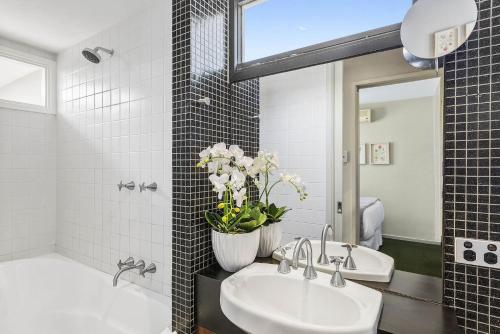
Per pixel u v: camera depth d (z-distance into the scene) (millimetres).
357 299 942
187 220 1303
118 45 1854
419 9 953
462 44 909
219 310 1215
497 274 869
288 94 1390
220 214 1438
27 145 2219
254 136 1485
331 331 750
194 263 1311
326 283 1052
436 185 1030
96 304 1833
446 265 947
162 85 1606
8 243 2129
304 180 1347
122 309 1675
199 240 1338
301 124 1355
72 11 1726
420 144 1063
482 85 888
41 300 2027
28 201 2227
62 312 1963
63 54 2293
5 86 2314
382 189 1150
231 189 1301
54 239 2373
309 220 1332
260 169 1402
